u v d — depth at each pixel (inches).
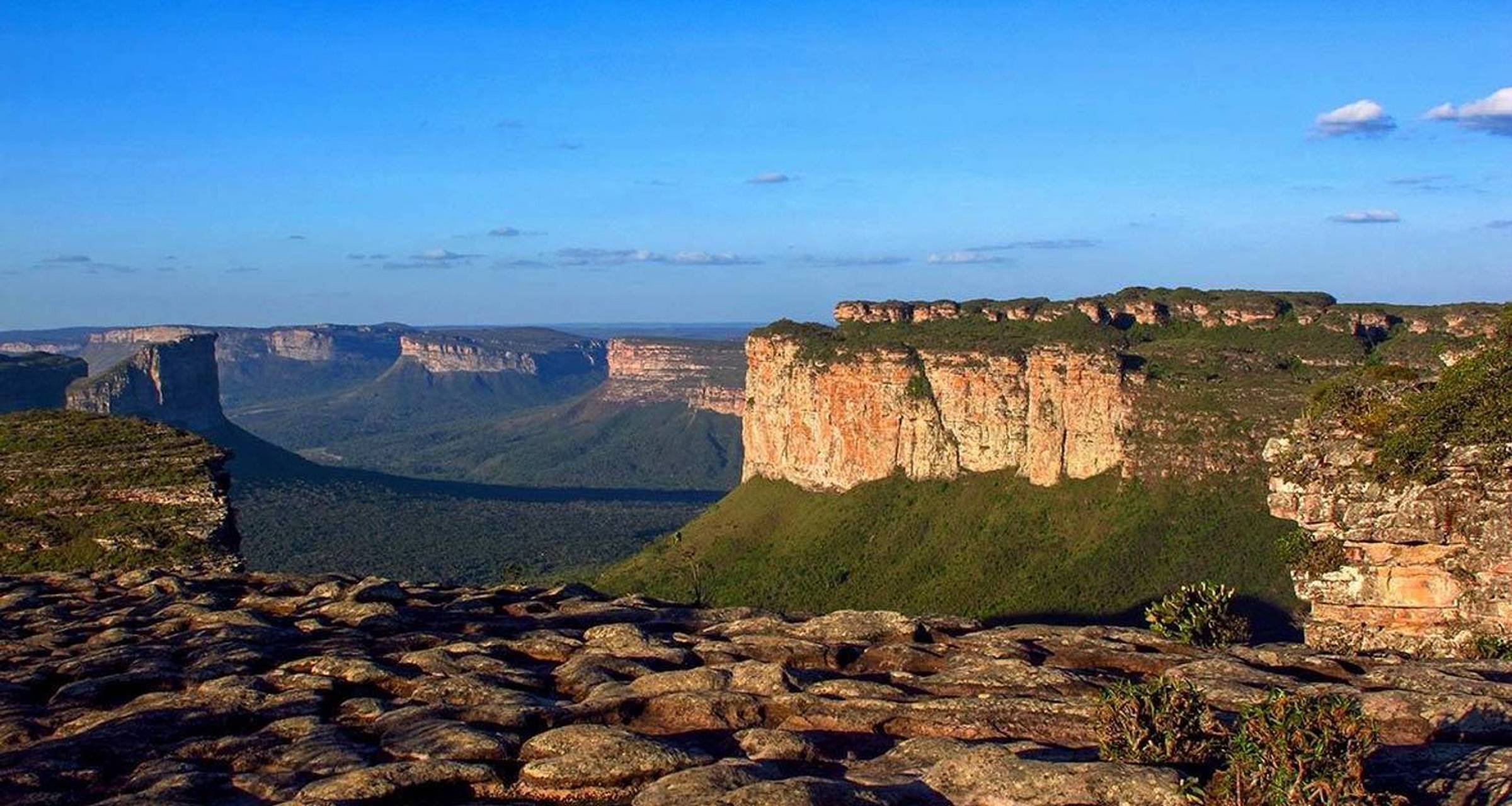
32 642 1178.0
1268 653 1023.0
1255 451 4421.8
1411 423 1217.4
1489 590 1166.3
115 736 866.1
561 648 1103.6
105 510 2293.3
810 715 888.9
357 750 832.3
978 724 851.4
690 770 752.3
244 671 1037.8
